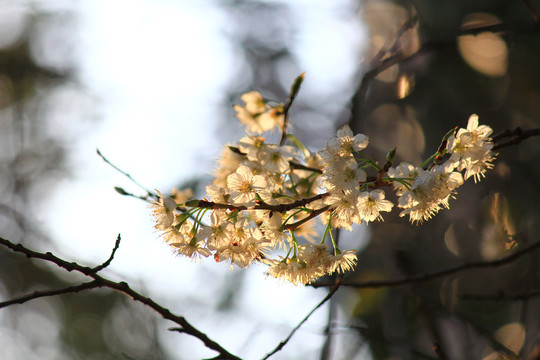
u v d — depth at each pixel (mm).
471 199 7355
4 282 8578
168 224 2951
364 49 8773
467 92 7914
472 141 3023
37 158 9180
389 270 6637
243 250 2941
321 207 3104
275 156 3109
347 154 2969
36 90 9398
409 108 8117
